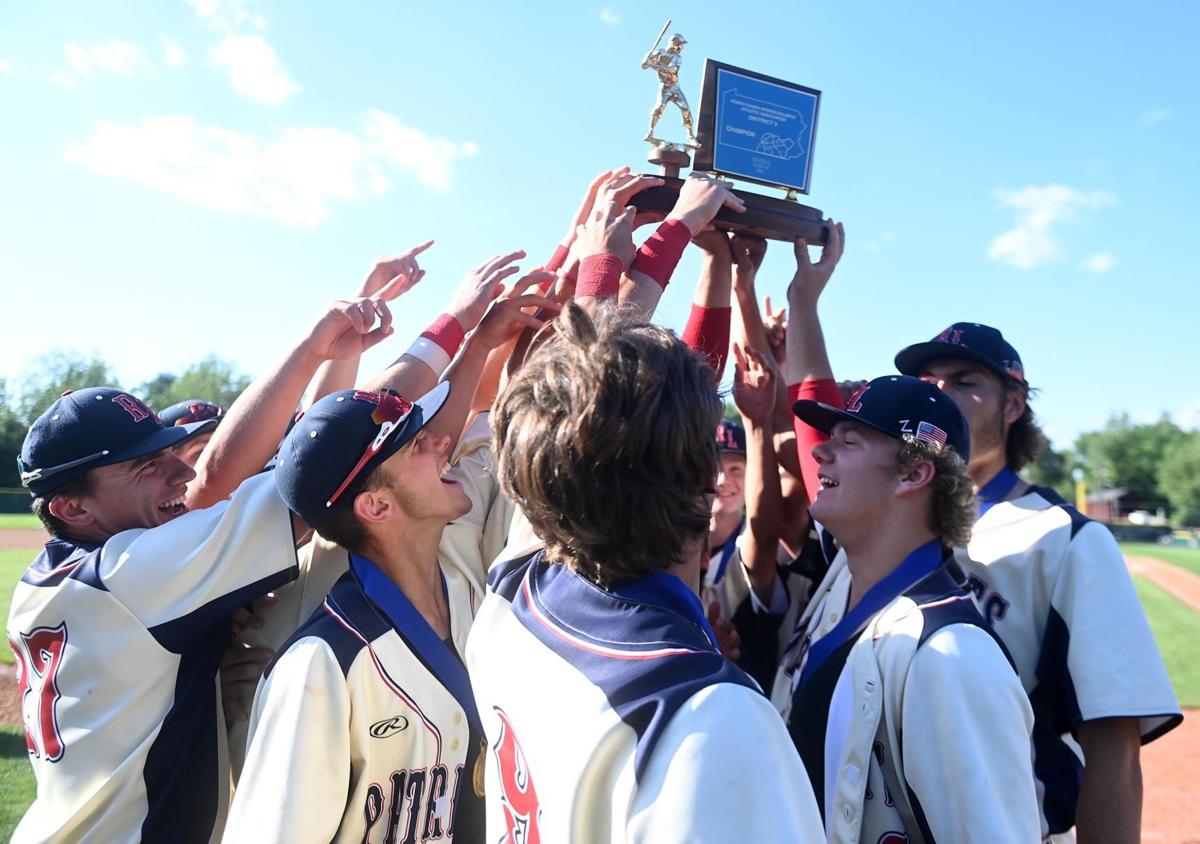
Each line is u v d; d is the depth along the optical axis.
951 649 1.57
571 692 1.07
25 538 26.09
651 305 2.00
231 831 1.43
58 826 1.79
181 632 1.83
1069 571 2.24
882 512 1.90
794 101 2.66
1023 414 2.64
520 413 1.19
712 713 0.95
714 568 3.70
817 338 2.65
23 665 1.95
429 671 1.71
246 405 2.13
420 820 1.67
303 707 1.51
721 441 3.85
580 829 1.00
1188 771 6.90
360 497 1.73
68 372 57.84
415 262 2.63
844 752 1.67
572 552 1.18
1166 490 78.44
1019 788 1.46
